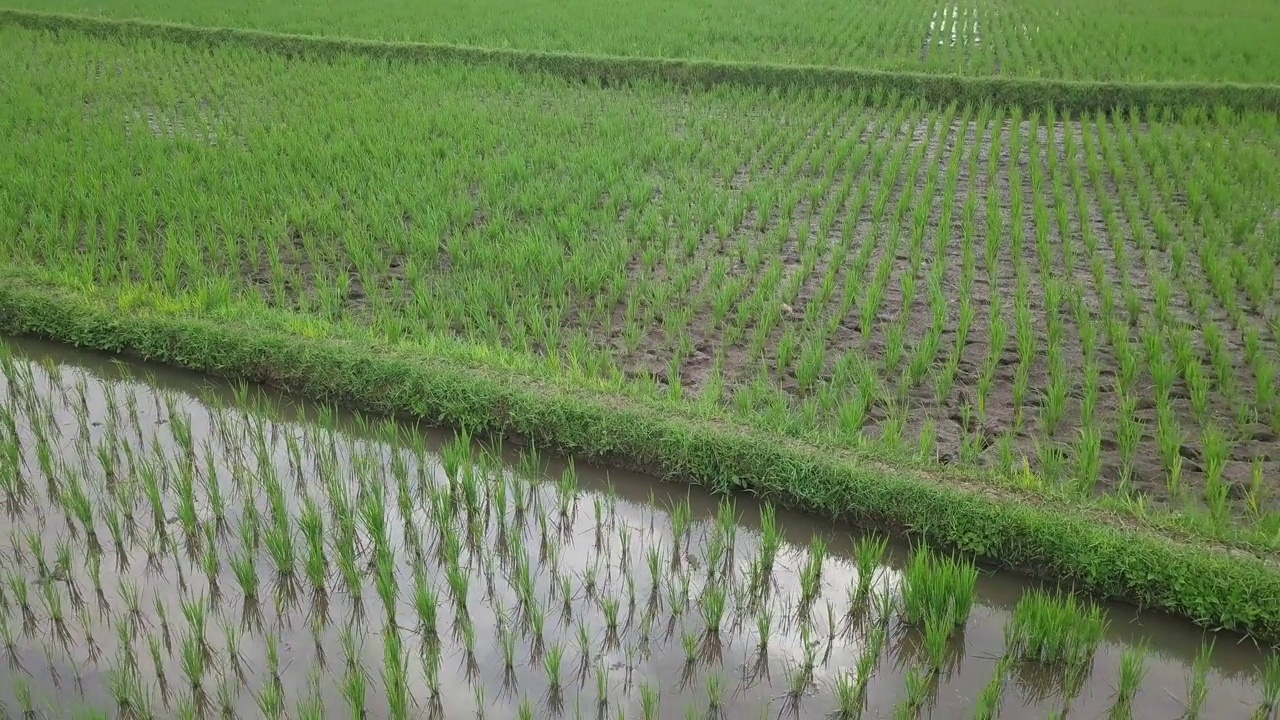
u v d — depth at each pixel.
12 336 6.65
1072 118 11.46
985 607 4.44
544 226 7.96
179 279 7.22
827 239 7.91
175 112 11.30
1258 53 13.26
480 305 6.46
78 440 5.52
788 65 12.55
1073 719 3.80
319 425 5.74
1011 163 9.55
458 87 12.26
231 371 6.14
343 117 10.86
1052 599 4.40
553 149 9.75
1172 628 4.26
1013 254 7.49
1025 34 15.06
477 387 5.61
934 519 4.68
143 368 6.32
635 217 7.97
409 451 5.50
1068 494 4.72
